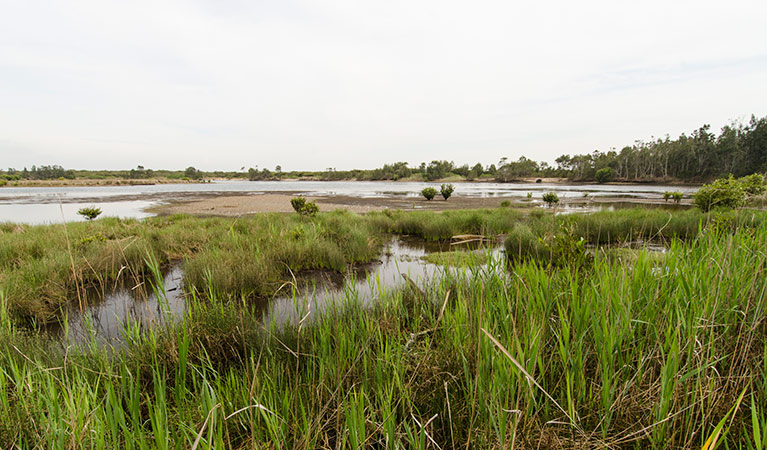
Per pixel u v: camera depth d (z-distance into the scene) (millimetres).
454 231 10711
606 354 1766
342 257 7008
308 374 2176
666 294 2322
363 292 5121
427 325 3119
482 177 121562
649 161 78938
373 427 1684
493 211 15156
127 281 5922
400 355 2268
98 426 1385
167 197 35188
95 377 2193
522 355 1519
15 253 6688
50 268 5473
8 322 2982
